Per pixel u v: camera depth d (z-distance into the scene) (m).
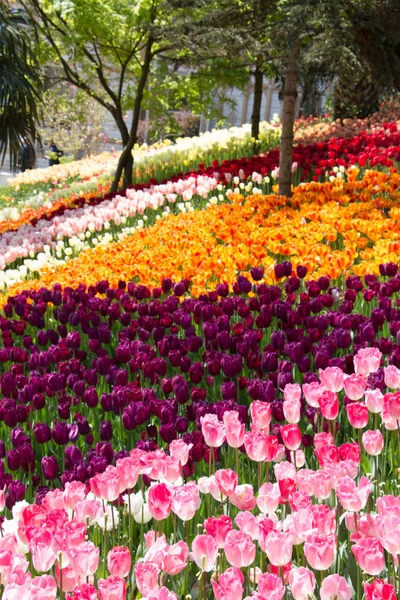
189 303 5.35
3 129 12.60
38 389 4.07
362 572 2.32
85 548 2.03
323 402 2.88
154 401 3.54
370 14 10.22
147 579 1.92
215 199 10.43
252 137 16.12
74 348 4.85
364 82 18.53
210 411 3.49
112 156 24.00
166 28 10.97
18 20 14.00
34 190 21.33
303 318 4.86
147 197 10.78
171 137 28.78
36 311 5.61
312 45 9.96
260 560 2.38
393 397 2.82
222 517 2.13
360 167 11.58
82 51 14.17
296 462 2.81
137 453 2.70
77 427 3.49
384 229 7.18
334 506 2.74
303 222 8.19
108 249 7.67
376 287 5.25
